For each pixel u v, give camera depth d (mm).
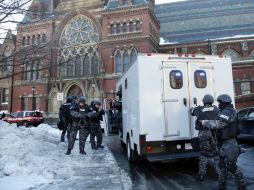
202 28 52500
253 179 8062
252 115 13969
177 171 9266
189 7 56469
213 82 9305
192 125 8992
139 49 41875
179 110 8992
